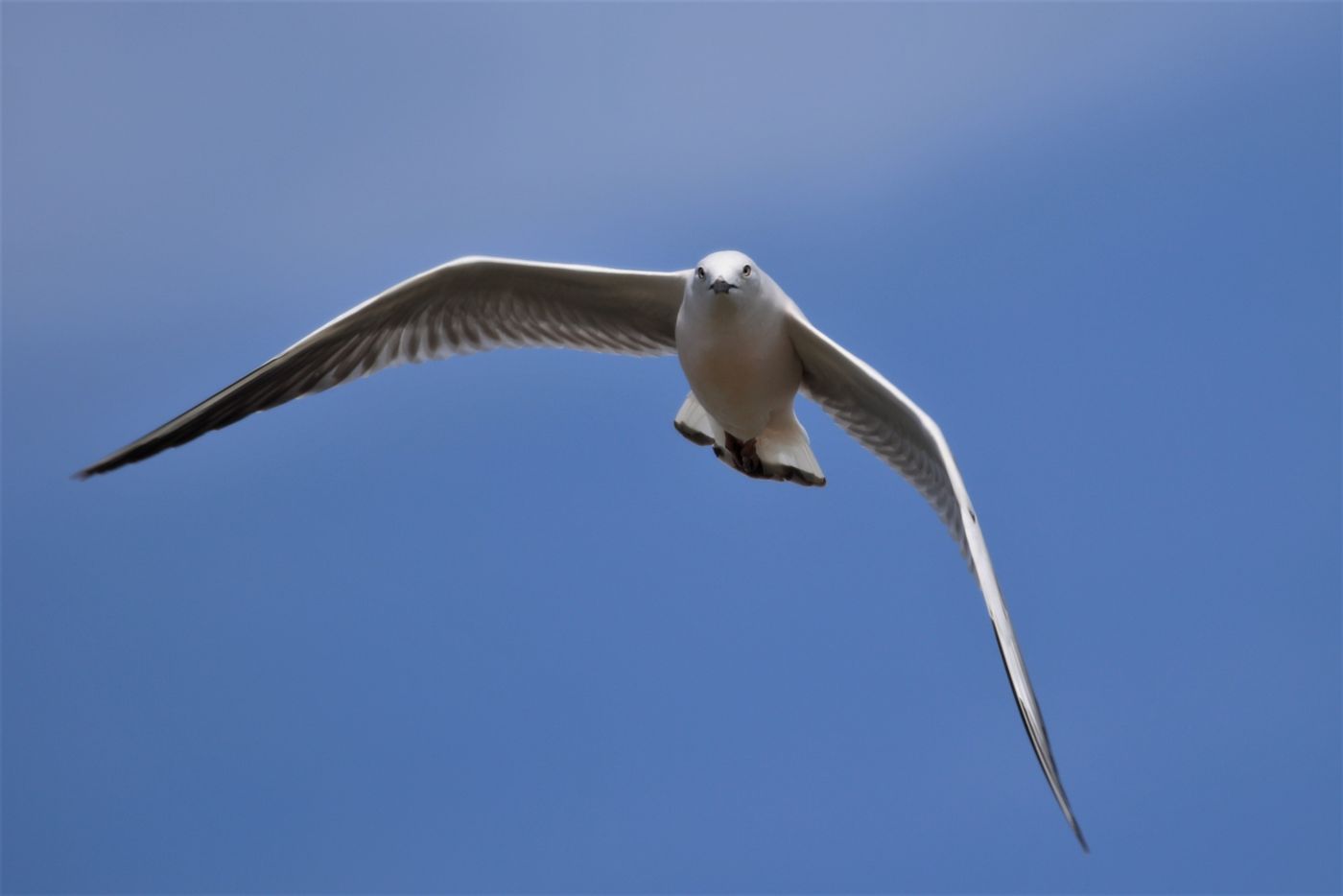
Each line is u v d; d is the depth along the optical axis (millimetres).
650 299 12516
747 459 12531
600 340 12961
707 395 11961
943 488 11109
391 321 12789
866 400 11594
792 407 12258
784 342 11672
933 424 10906
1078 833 9227
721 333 11445
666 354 12914
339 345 12758
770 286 11617
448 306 12805
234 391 12414
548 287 12625
